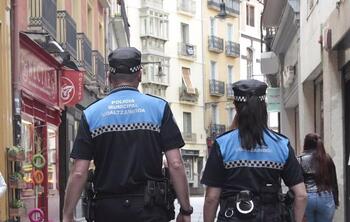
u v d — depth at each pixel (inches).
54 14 635.5
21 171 483.5
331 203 335.9
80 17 837.8
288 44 803.4
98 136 173.5
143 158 171.8
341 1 429.4
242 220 177.3
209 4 2177.7
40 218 523.5
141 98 176.1
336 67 478.0
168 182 175.0
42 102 615.8
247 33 2396.7
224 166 182.7
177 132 174.7
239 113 184.1
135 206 169.6
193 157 2068.2
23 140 538.0
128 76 178.2
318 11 541.0
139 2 1953.7
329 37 473.1
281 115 908.0
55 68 680.4
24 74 538.3
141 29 1950.1
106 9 1117.1
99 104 177.0
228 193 181.6
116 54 180.1
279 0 781.9
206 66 2162.9
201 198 1412.4
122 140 172.4
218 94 2186.3
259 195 179.2
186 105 2068.2
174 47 2044.8
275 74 976.9
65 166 733.3
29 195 548.4
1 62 469.7
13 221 458.0
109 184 171.6
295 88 745.0
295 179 183.3
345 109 478.0
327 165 333.7
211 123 2153.1
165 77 1999.3
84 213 177.9
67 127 746.8
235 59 2305.6
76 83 716.0
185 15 2091.5
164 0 2016.5
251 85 184.7
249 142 180.1
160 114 174.6
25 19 550.6
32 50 566.9
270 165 180.2
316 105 636.7
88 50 848.9
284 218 180.4
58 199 696.4
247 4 2406.5
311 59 585.6
